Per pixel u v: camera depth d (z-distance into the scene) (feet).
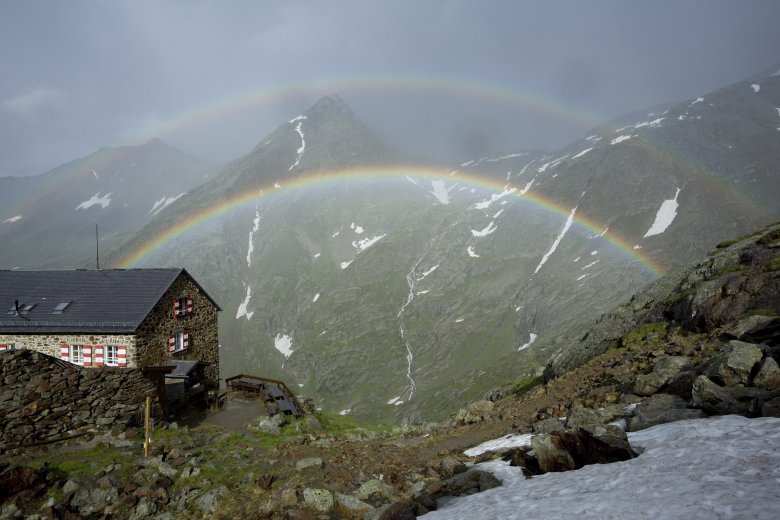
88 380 67.97
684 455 27.45
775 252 62.90
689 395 40.78
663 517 20.42
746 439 27.09
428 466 46.96
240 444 71.15
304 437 77.10
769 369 35.06
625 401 47.65
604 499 24.32
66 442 63.72
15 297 109.60
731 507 19.66
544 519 23.71
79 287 112.88
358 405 513.04
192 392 100.58
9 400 61.16
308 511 37.52
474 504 30.17
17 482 45.03
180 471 53.83
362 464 52.31
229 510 41.50
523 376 110.93
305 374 593.42
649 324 74.79
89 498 46.06
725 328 55.16
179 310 116.47
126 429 69.72
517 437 50.52
